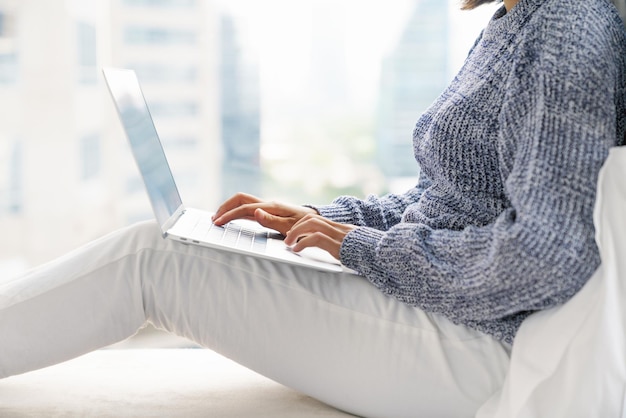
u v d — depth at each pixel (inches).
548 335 40.2
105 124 121.0
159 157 54.6
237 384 54.2
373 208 56.8
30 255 120.3
